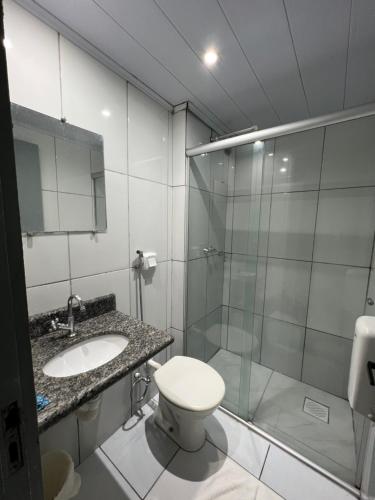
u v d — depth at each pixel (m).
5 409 0.32
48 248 1.01
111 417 1.37
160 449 1.29
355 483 1.12
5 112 0.30
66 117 1.01
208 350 2.04
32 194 0.93
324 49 1.03
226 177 1.89
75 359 1.00
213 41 1.00
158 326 1.68
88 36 0.98
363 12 0.84
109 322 1.16
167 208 1.63
